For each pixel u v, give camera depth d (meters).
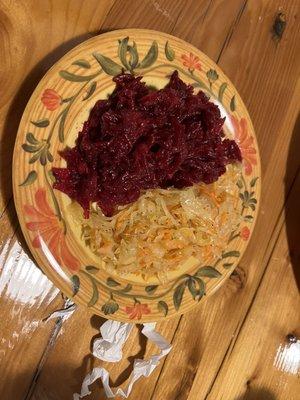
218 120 0.31
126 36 0.28
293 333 0.37
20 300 0.29
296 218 0.37
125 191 0.29
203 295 0.32
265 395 0.36
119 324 0.31
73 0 0.29
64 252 0.27
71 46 0.29
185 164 0.30
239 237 0.33
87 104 0.28
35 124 0.26
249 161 0.33
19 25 0.28
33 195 0.26
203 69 0.31
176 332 0.33
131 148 0.28
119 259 0.29
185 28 0.33
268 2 0.35
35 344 0.29
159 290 0.30
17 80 0.28
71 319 0.30
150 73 0.29
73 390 0.30
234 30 0.34
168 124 0.29
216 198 0.32
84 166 0.28
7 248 0.28
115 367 0.32
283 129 0.37
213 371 0.35
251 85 0.35
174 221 0.30
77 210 0.28
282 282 0.37
